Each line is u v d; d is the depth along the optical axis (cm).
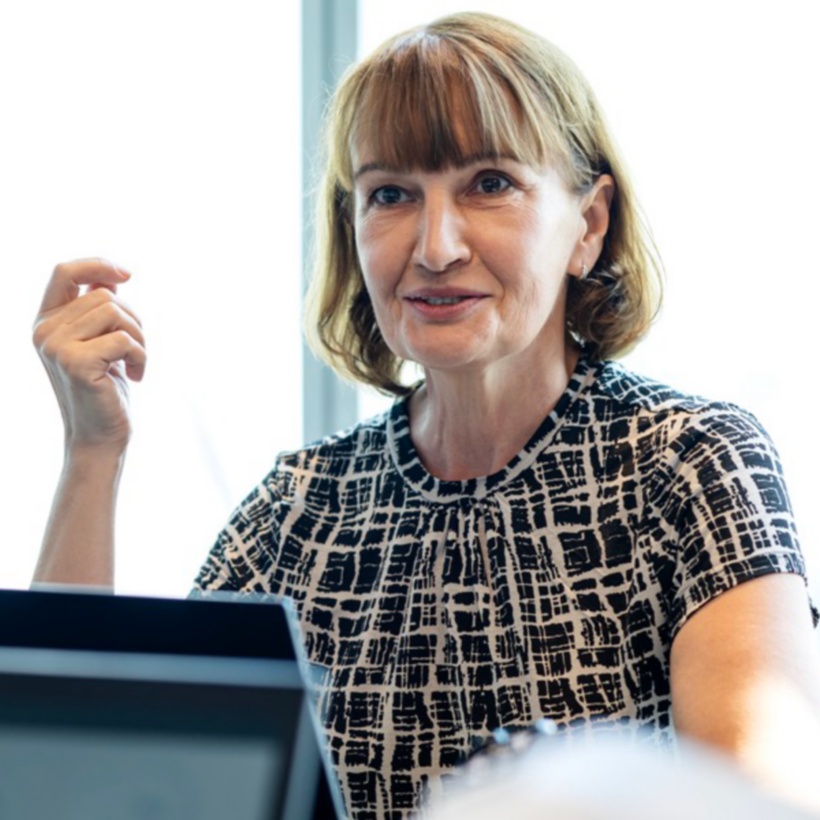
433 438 473
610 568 428
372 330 523
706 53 787
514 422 455
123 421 496
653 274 486
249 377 870
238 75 872
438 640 443
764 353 778
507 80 432
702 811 103
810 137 774
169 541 863
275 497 493
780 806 105
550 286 444
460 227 430
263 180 870
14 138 873
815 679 369
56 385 500
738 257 782
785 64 777
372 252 443
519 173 432
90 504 491
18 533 866
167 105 871
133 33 870
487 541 446
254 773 162
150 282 870
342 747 440
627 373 465
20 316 870
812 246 772
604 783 106
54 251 873
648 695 415
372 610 454
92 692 166
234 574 484
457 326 433
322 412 873
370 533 470
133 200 872
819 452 764
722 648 378
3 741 166
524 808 105
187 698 165
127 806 163
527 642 429
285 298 870
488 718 429
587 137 459
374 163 438
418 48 436
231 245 870
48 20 871
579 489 441
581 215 465
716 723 354
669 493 423
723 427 428
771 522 400
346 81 454
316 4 870
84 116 872
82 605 255
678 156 789
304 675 175
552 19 810
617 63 798
